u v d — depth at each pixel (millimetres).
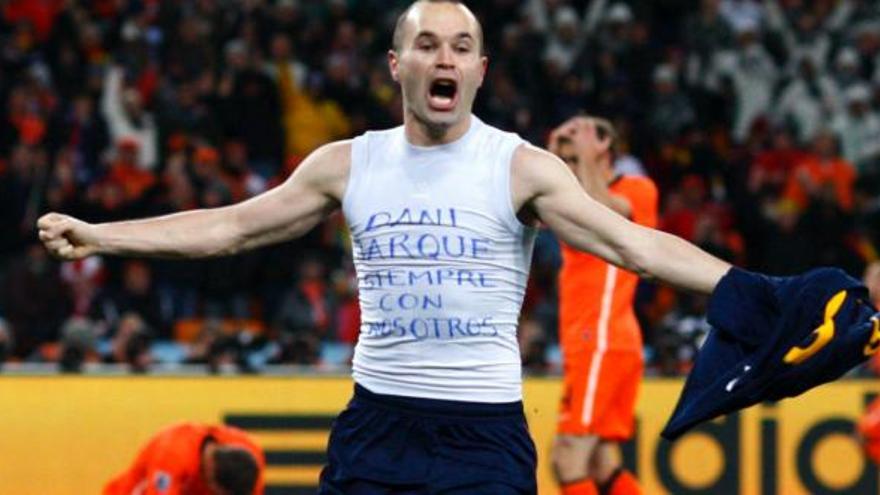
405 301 11625
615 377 18562
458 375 11633
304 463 24078
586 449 18703
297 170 11945
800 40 42688
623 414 18734
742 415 24406
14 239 33250
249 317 32250
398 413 11680
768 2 43000
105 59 39000
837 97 41594
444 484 11562
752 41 41594
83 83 37594
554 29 41281
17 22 38688
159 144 36594
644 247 11266
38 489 23547
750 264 36500
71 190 33688
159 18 39219
